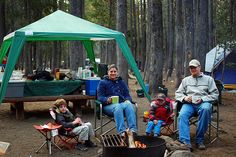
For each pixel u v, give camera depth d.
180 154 4.73
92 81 8.54
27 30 7.59
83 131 5.68
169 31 27.44
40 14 21.11
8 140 6.38
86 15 34.34
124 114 6.13
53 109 5.78
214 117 8.38
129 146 4.59
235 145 5.96
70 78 9.17
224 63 12.93
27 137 6.61
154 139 4.95
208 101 5.90
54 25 8.05
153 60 12.77
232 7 17.83
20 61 25.16
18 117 8.40
